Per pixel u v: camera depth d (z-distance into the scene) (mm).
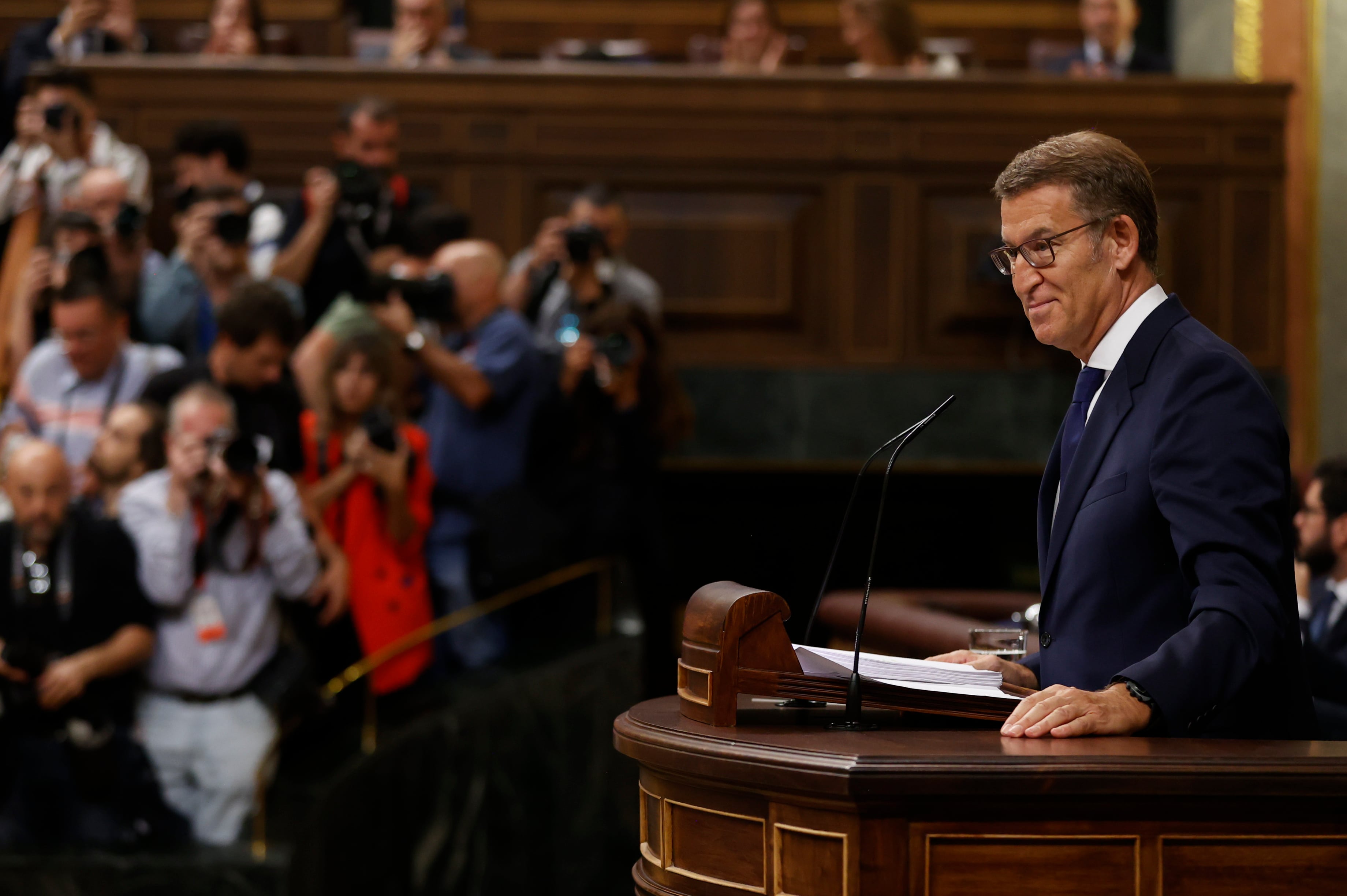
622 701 17625
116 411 16281
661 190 23406
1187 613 7441
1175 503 7207
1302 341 24672
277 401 16297
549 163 23359
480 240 23312
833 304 23344
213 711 15398
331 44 30125
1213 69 28375
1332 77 24938
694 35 31578
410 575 16531
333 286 18688
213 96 23156
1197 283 23484
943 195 23375
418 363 17547
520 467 17406
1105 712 6762
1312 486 15477
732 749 6551
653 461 17953
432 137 23375
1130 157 7902
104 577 15328
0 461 17000
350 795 15938
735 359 23312
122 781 15219
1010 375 23094
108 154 21547
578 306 18922
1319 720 11328
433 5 24609
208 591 15461
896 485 24953
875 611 14500
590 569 17547
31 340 17938
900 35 24172
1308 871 6227
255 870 14953
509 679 17109
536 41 31641
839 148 23359
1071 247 7824
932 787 6043
